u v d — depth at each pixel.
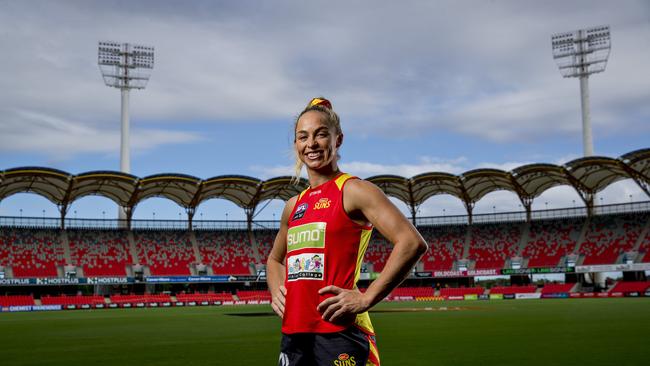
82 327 30.53
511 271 69.19
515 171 62.19
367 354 3.22
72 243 68.88
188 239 75.31
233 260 74.06
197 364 14.95
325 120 3.47
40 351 18.73
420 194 74.88
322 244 3.25
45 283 60.88
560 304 48.91
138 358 16.45
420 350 17.25
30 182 59.56
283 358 3.34
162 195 69.06
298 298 3.25
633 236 67.12
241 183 63.94
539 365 13.77
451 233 78.69
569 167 60.09
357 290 3.26
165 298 65.94
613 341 18.86
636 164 58.78
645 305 43.66
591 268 65.38
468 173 63.78
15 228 67.38
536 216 75.69
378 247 78.44
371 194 3.19
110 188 64.56
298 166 3.71
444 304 55.56
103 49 74.19
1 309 55.69
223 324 31.66
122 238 72.06
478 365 13.89
